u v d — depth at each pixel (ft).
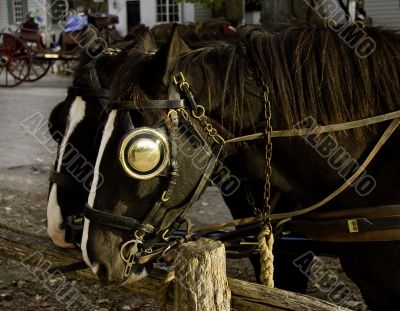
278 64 7.64
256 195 8.75
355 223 7.73
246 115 7.57
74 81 10.25
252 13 62.49
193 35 10.57
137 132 6.80
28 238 9.35
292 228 8.38
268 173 7.64
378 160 7.80
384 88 7.78
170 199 7.16
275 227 8.36
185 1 49.08
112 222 6.99
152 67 7.01
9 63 50.16
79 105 9.71
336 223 7.88
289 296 6.86
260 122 7.61
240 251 9.01
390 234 7.56
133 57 7.59
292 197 8.24
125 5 69.00
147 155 6.77
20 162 26.11
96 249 7.02
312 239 8.85
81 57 11.28
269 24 24.59
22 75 53.88
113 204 7.02
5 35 50.37
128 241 7.06
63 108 10.48
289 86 7.62
